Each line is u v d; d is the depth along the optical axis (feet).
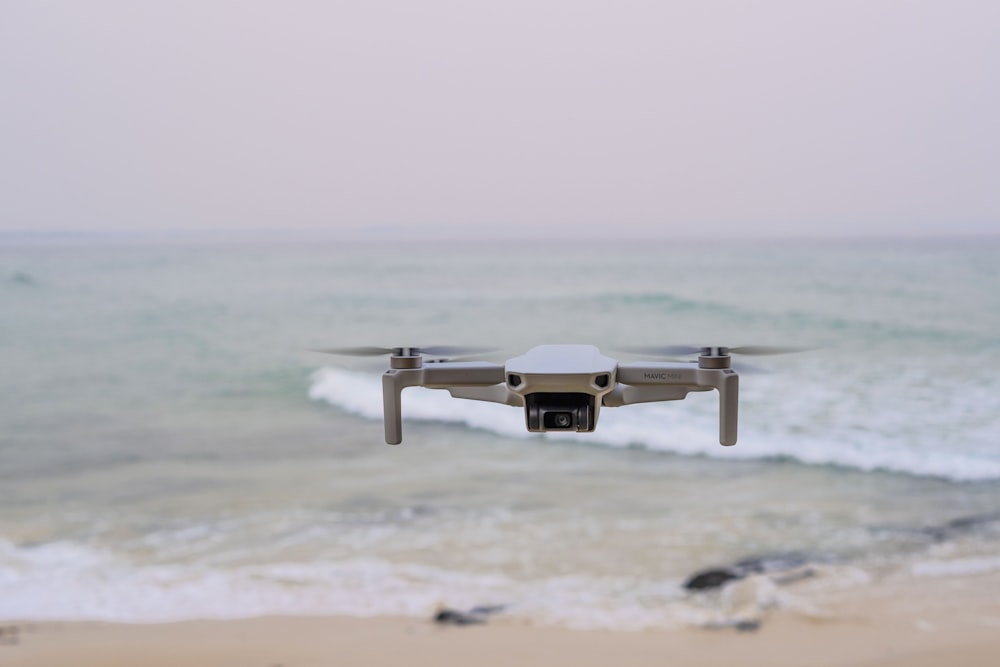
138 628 20.17
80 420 49.62
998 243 176.24
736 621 20.16
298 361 71.15
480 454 38.58
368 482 34.19
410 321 98.78
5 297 117.29
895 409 46.03
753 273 127.34
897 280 112.98
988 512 29.04
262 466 37.42
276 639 19.47
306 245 224.12
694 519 28.66
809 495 31.60
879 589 22.02
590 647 18.90
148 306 109.40
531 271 143.23
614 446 39.68
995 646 18.40
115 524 28.89
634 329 89.56
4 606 21.74
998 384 52.19
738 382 5.86
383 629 20.02
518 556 25.11
